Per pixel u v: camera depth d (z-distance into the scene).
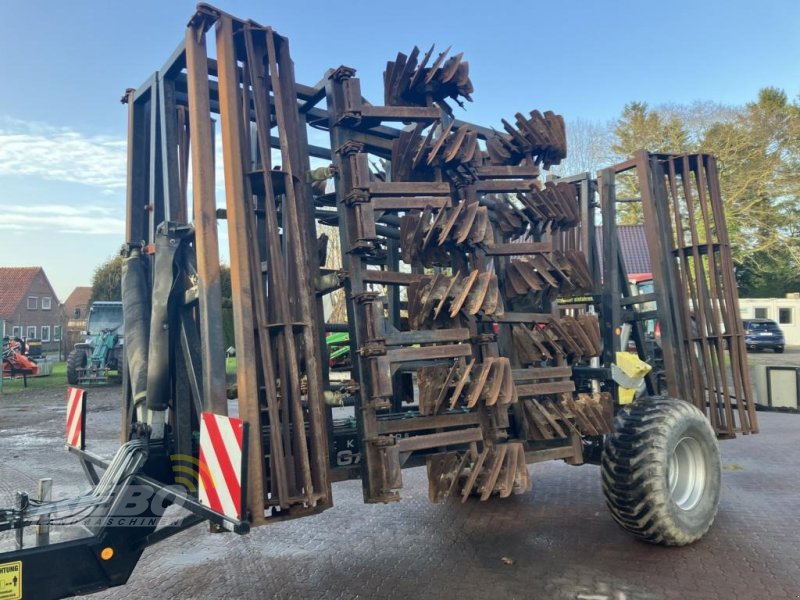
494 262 4.74
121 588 4.17
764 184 31.02
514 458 4.07
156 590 4.14
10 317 59.09
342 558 4.63
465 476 4.08
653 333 8.18
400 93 4.30
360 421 3.78
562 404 4.55
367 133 4.22
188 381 3.79
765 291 39.00
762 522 5.19
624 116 35.03
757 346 27.89
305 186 3.91
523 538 4.93
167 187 3.87
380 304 3.76
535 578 4.16
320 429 3.47
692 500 4.73
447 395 4.02
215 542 5.03
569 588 3.99
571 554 4.56
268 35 3.54
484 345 4.16
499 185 4.61
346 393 3.75
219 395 3.26
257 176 3.51
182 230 3.79
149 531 3.29
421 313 3.97
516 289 4.63
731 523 5.18
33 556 2.89
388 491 3.66
